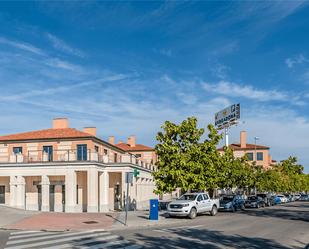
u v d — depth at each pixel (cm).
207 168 3241
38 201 4059
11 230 2072
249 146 8550
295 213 3509
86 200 4091
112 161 4216
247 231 1970
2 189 4134
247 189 6600
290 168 10094
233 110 6066
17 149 4247
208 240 1630
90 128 4747
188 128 3244
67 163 3716
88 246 1451
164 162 3209
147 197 5109
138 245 1481
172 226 2247
